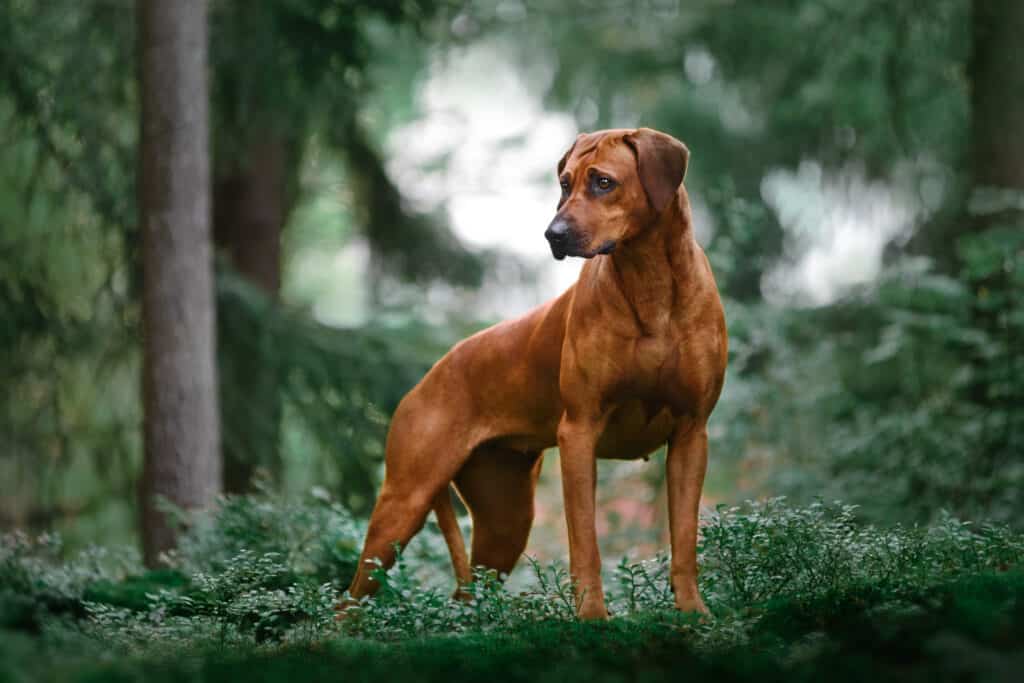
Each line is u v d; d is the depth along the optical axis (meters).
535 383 7.37
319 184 19.27
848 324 17.31
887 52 18.98
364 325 16.50
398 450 7.80
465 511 13.74
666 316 6.51
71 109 14.52
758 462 15.41
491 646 5.75
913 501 13.69
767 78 22.34
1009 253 13.23
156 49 12.61
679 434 6.75
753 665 4.66
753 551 7.11
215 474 12.72
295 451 16.50
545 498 17.05
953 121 19.86
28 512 16.12
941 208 18.50
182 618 6.86
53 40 14.82
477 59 25.25
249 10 14.90
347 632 6.77
